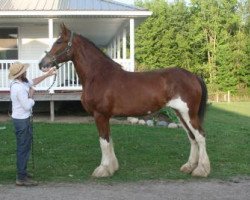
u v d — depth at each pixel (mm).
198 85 7699
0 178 7617
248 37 39031
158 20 38312
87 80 7852
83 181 7379
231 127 14680
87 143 10562
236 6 43406
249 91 37812
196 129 7648
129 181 7355
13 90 7035
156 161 8875
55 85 14852
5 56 18094
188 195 6484
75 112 16328
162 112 14852
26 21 17000
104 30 20219
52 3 16500
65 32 7945
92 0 16953
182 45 38094
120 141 10828
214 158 9219
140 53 38625
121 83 7680
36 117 15023
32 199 6305
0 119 14555
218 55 38125
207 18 40281
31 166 8445
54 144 10438
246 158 9312
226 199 6293
